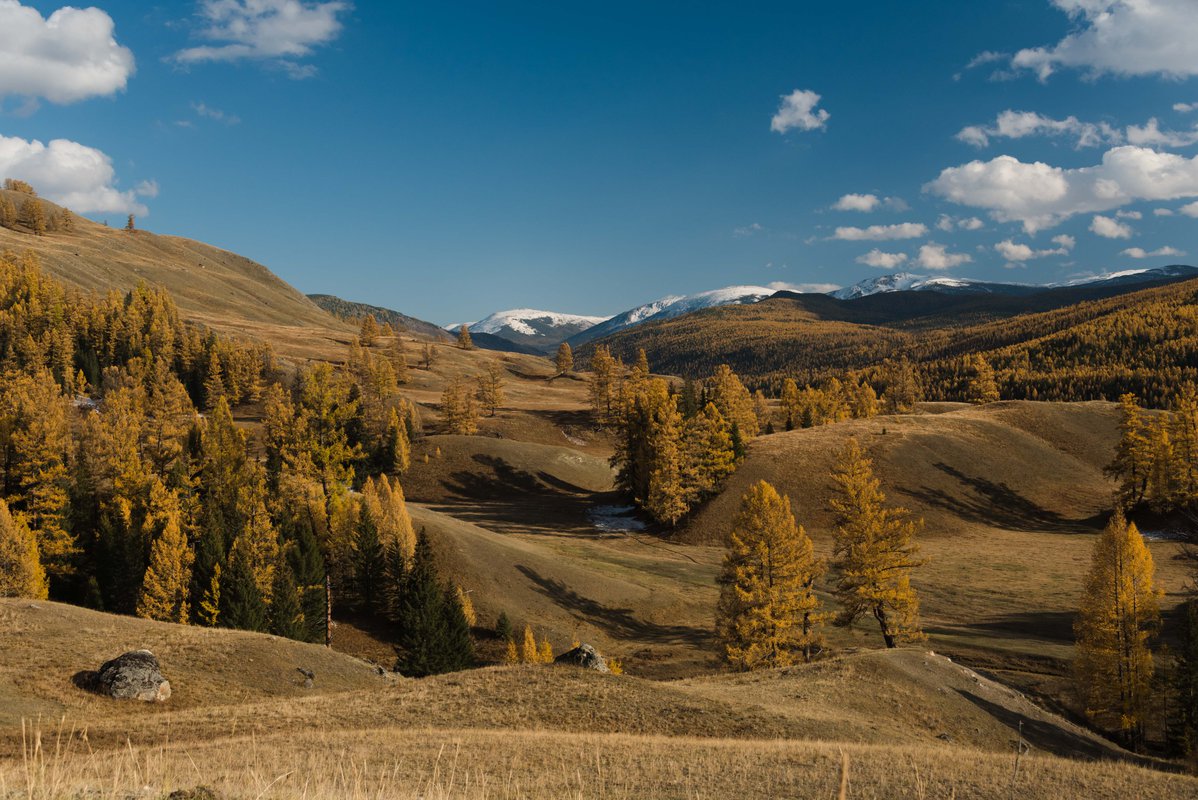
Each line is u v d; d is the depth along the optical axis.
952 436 121.75
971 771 21.19
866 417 147.62
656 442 99.19
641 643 65.56
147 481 71.25
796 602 49.25
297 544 63.81
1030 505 107.56
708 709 29.97
